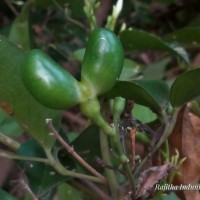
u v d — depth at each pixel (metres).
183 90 0.16
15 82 0.17
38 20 0.31
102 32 0.14
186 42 0.27
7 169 0.32
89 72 0.13
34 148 0.18
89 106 0.13
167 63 0.31
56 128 0.17
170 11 0.35
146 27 0.36
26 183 0.17
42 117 0.17
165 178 0.16
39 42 0.31
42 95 0.13
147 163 0.17
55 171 0.18
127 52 0.26
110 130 0.14
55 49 0.28
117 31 0.34
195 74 0.16
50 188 0.18
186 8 0.35
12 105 0.17
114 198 0.16
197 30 0.26
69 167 0.18
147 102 0.17
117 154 0.15
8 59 0.16
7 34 0.29
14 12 0.30
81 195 0.23
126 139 0.20
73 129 0.32
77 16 0.28
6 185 0.32
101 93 0.14
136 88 0.16
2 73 0.16
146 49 0.25
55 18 0.31
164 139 0.17
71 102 0.13
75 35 0.32
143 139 0.18
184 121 0.18
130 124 0.16
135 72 0.26
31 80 0.13
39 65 0.13
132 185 0.15
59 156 0.18
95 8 0.21
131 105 0.17
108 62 0.13
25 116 0.17
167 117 0.17
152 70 0.30
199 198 0.18
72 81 0.13
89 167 0.16
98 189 0.18
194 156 0.18
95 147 0.19
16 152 0.18
